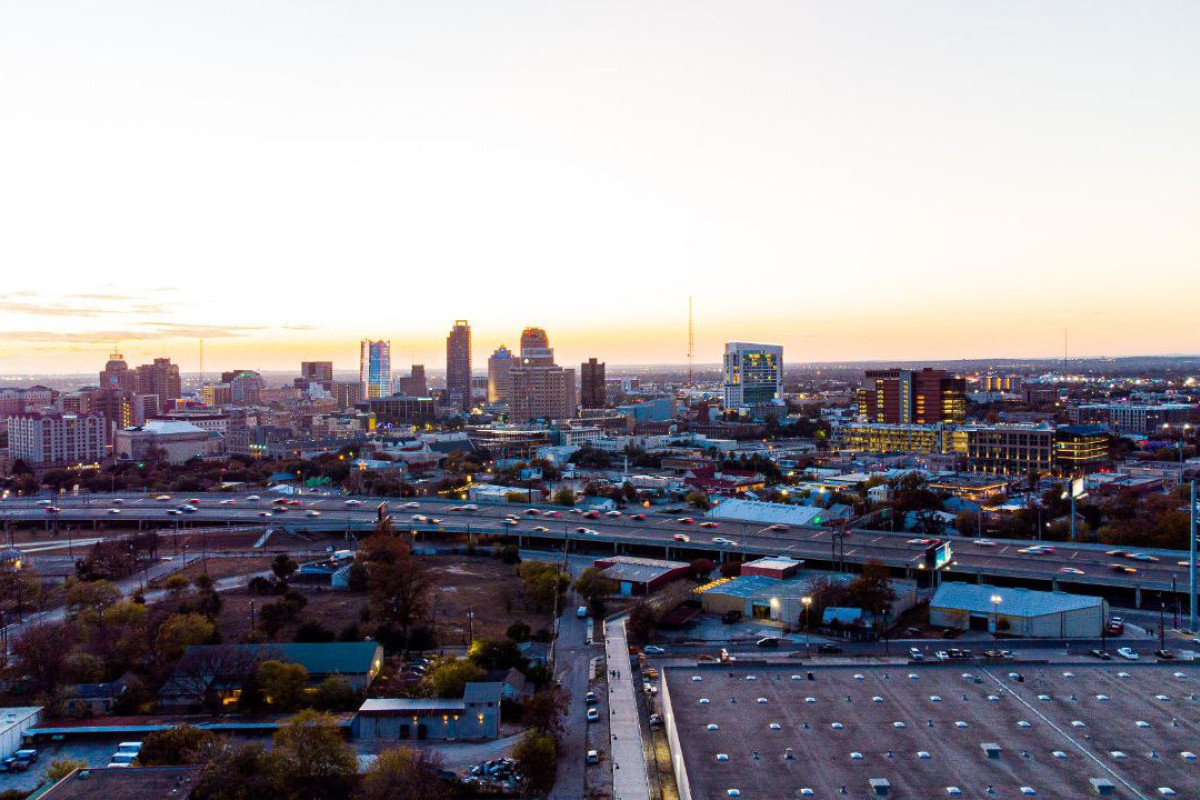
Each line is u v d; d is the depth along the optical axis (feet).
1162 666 645.51
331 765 521.65
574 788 532.32
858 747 511.40
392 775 500.74
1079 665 648.79
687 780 472.03
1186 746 509.35
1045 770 480.23
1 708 632.38
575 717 640.17
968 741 517.96
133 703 655.35
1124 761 490.08
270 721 622.13
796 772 479.82
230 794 498.28
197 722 623.36
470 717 609.83
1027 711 562.66
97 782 506.48
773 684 615.57
